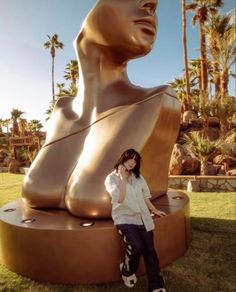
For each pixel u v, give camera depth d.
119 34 4.21
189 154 11.79
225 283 3.24
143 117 4.01
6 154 26.56
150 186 4.30
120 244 3.29
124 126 3.96
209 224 5.24
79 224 3.41
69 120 4.71
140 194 3.01
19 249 3.45
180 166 11.41
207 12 23.16
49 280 3.31
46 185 4.16
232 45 19.33
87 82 4.67
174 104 4.46
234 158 12.05
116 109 4.23
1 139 29.53
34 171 4.34
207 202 7.13
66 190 4.04
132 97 4.37
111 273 3.27
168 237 3.67
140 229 2.96
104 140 3.94
